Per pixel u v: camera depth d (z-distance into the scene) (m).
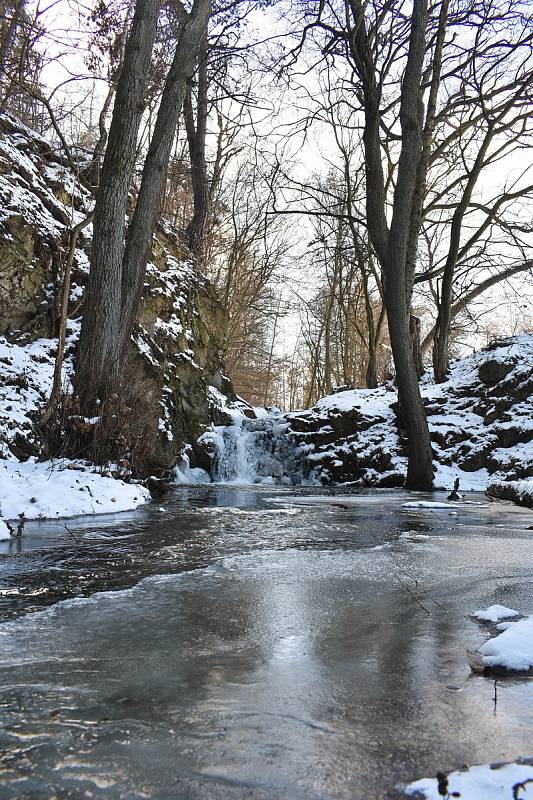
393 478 17.48
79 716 2.08
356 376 47.25
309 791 1.61
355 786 1.64
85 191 18.47
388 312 15.41
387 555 5.53
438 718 2.09
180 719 2.07
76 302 14.96
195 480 18.56
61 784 1.64
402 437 18.95
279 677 2.50
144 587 4.16
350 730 1.99
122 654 2.77
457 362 23.20
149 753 1.82
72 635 3.06
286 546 6.01
